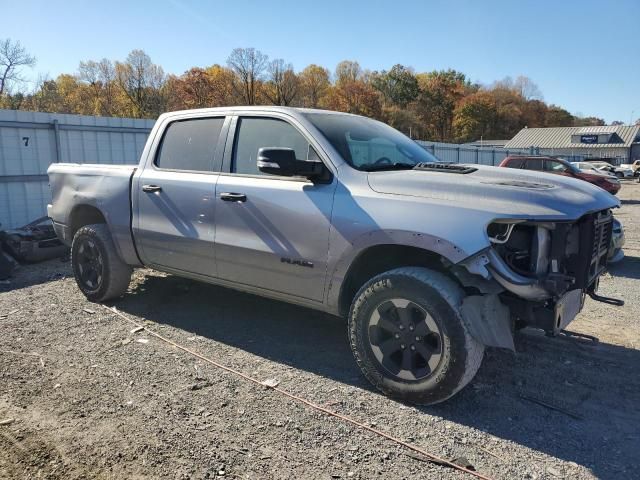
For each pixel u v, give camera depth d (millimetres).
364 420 3256
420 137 92875
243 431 3121
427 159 4488
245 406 3416
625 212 18000
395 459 2863
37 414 3303
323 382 3785
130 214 5055
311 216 3762
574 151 76875
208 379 3805
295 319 5156
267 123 4273
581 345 4590
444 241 3186
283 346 4469
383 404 3461
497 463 2838
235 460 2836
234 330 4840
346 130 4172
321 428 3162
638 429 3205
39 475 2701
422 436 3084
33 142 9711
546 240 3229
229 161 4422
